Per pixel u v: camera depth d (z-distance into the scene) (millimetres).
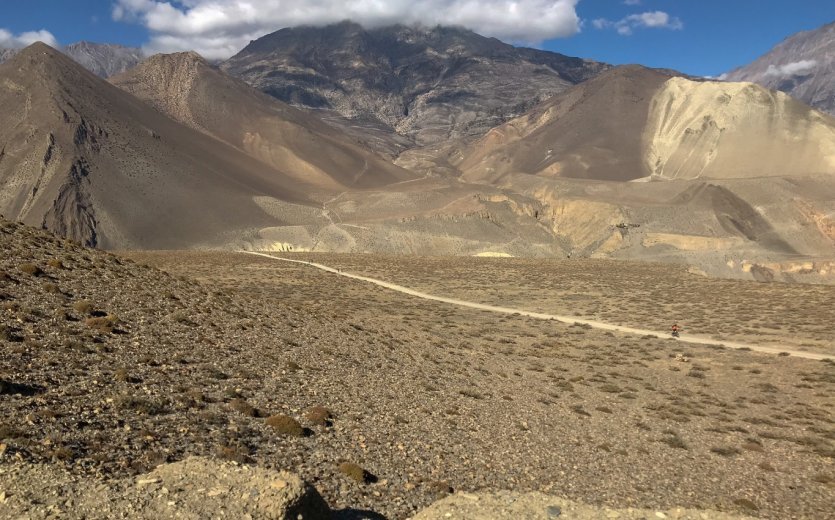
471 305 84500
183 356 26844
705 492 21172
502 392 34219
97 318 27688
